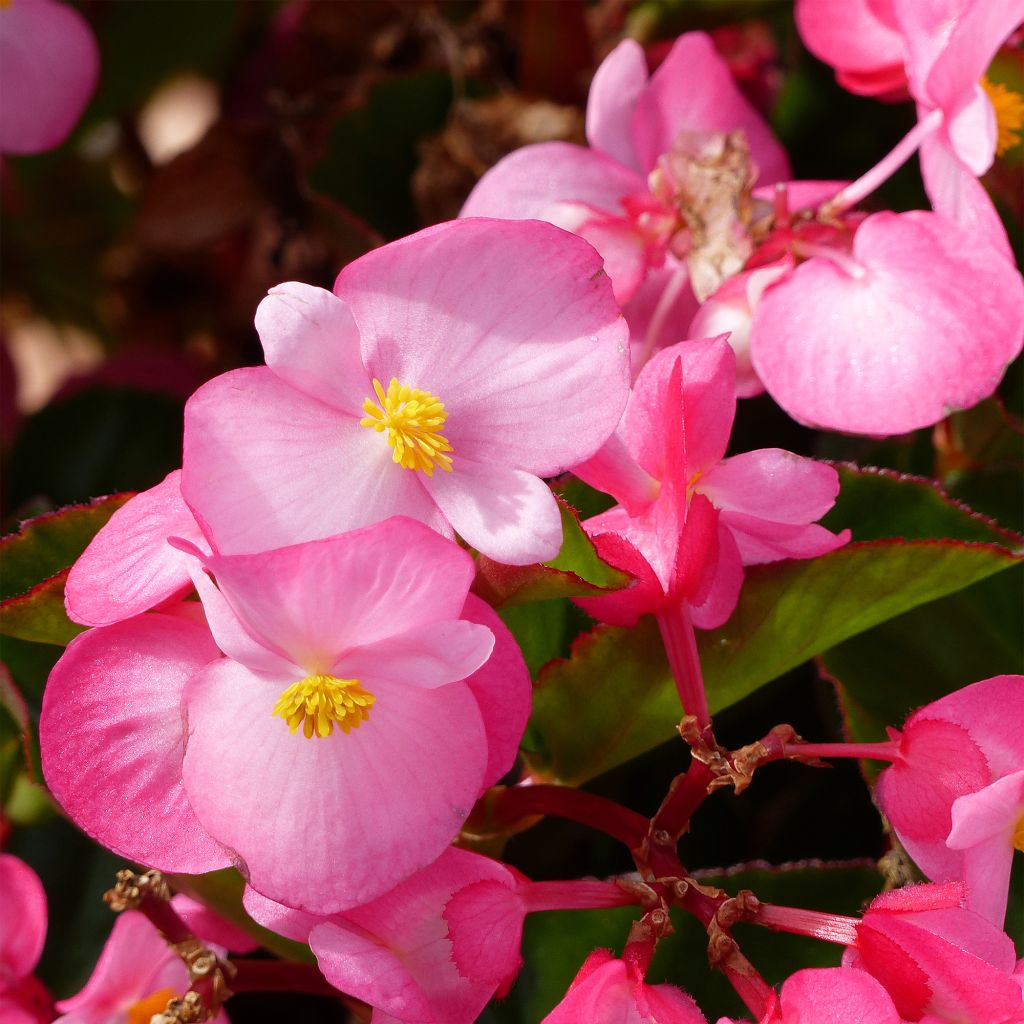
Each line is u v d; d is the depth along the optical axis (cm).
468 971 34
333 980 33
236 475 34
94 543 35
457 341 35
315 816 34
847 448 45
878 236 39
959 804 34
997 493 43
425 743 34
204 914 39
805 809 43
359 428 35
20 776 44
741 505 36
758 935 40
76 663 35
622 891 35
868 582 38
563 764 39
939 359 38
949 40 38
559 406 35
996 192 43
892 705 41
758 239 40
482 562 35
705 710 36
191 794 34
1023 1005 33
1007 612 41
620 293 40
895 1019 33
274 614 33
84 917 43
